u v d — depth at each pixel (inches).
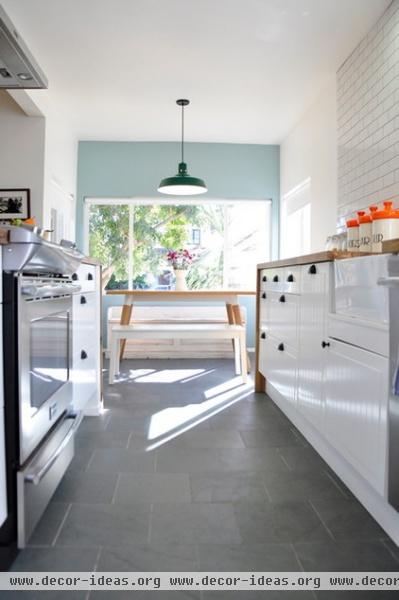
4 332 52.7
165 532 62.1
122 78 146.3
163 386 150.7
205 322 179.0
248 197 214.4
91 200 211.6
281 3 106.8
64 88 153.5
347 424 69.8
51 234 170.6
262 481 78.8
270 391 136.1
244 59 133.6
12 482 53.4
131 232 215.8
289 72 142.0
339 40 123.2
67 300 80.2
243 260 219.9
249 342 219.9
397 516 58.8
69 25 115.8
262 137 205.5
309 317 88.5
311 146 169.2
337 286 75.1
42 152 159.5
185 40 123.1
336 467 81.7
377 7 108.3
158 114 177.6
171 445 96.3
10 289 52.7
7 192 159.2
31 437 57.4
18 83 79.5
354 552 57.6
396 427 54.6
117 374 169.2
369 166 119.3
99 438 100.3
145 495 73.2
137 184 211.0
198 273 218.8
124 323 173.6
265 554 57.1
